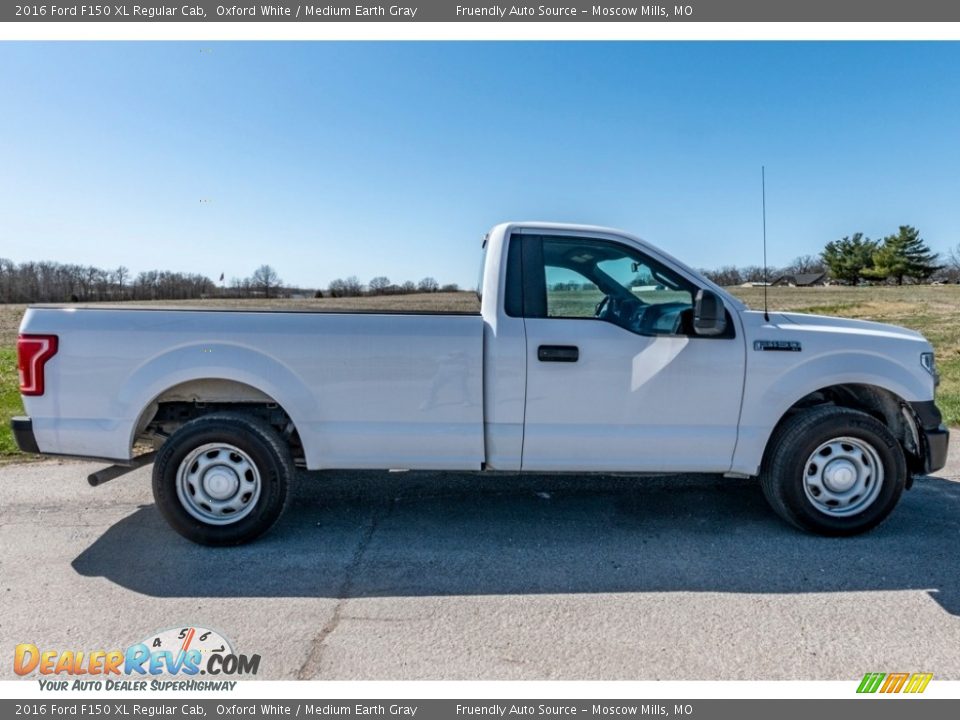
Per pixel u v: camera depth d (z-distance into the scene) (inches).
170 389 141.3
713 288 144.0
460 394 138.3
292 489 141.8
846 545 140.3
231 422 135.8
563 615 112.4
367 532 148.5
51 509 160.9
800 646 103.2
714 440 141.7
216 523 137.9
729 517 157.5
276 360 136.2
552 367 137.8
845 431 140.3
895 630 107.3
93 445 134.6
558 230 144.3
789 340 140.9
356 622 110.1
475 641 104.8
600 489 178.9
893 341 143.6
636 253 144.4
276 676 96.5
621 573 128.0
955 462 201.8
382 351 136.7
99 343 133.9
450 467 141.8
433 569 129.7
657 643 104.0
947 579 124.9
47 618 110.9
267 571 128.6
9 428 234.1
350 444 138.9
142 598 117.7
